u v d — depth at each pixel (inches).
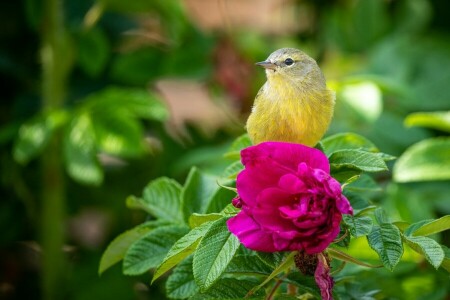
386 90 366.6
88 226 460.8
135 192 427.8
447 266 190.5
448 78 416.5
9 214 420.2
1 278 430.6
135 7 398.0
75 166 332.8
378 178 377.1
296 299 193.9
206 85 455.5
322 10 502.0
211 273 172.2
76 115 337.4
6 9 424.2
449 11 492.4
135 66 420.2
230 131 443.2
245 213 177.6
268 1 577.0
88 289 384.8
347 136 228.8
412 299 266.7
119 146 335.3
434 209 370.6
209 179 229.9
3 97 433.1
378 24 463.8
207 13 577.9
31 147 336.2
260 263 197.8
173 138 433.4
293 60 258.7
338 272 205.0
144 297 402.6
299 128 238.5
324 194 168.6
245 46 425.4
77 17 430.0
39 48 425.1
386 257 175.9
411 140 378.6
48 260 382.3
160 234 213.0
